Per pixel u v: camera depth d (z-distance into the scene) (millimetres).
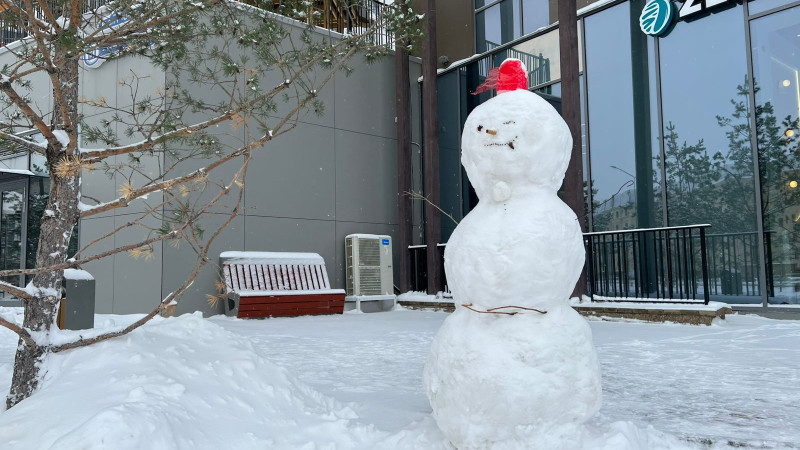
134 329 3871
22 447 2797
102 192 11289
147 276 10523
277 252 11922
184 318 4297
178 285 10555
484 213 3008
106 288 11086
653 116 11070
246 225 11578
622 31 11609
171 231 3561
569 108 10680
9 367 4988
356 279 12688
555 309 2855
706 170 10359
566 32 10750
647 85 11188
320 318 11242
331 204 13047
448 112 14844
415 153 14898
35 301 3613
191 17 4441
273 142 12109
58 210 3746
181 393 3256
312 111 12773
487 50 14211
